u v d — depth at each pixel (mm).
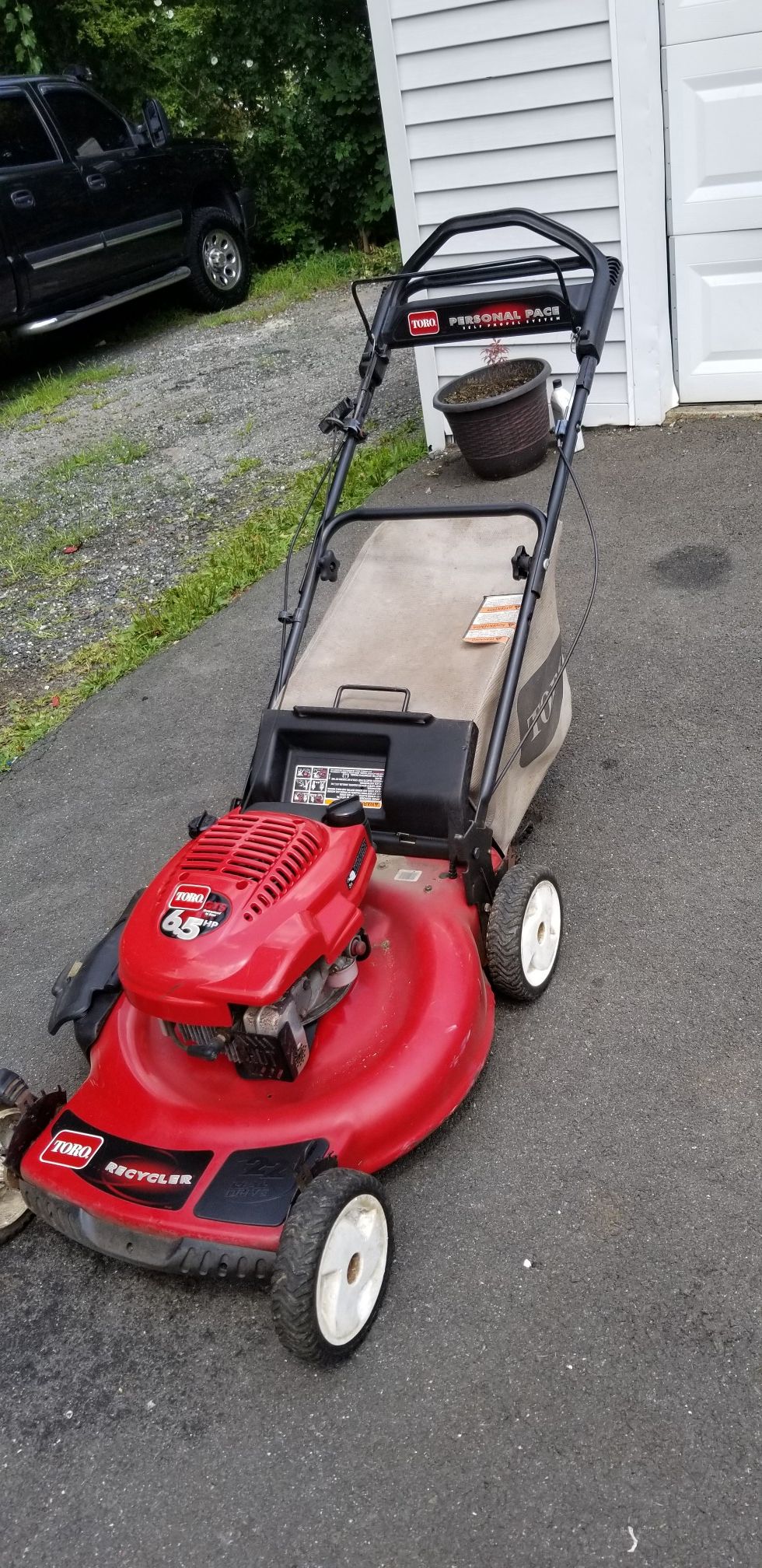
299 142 12594
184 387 10023
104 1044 3100
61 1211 2785
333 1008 3004
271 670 5648
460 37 6250
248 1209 2570
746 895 3707
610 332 6742
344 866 2889
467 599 3812
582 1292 2672
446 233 3928
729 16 5820
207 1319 2846
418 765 3328
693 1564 2172
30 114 10281
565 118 6254
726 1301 2588
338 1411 2559
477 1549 2266
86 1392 2732
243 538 6793
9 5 12961
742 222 6336
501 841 3605
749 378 6812
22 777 5305
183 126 13875
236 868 2777
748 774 4223
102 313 12953
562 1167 2973
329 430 3865
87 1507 2490
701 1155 2926
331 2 11844
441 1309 2707
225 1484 2475
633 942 3625
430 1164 3061
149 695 5691
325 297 12023
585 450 6863
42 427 9852
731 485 6121
